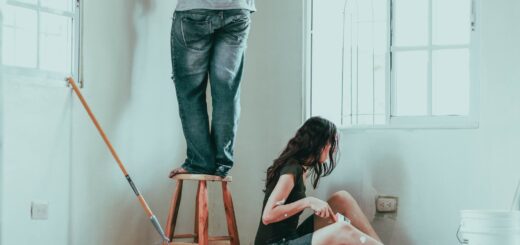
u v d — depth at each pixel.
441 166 4.75
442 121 4.88
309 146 4.30
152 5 4.88
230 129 4.54
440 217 4.73
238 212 5.21
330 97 5.17
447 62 4.93
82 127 4.37
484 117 4.66
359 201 4.92
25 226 4.02
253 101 5.22
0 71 3.03
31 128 4.07
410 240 4.79
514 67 4.60
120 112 4.62
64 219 4.25
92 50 4.45
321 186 5.01
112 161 4.55
